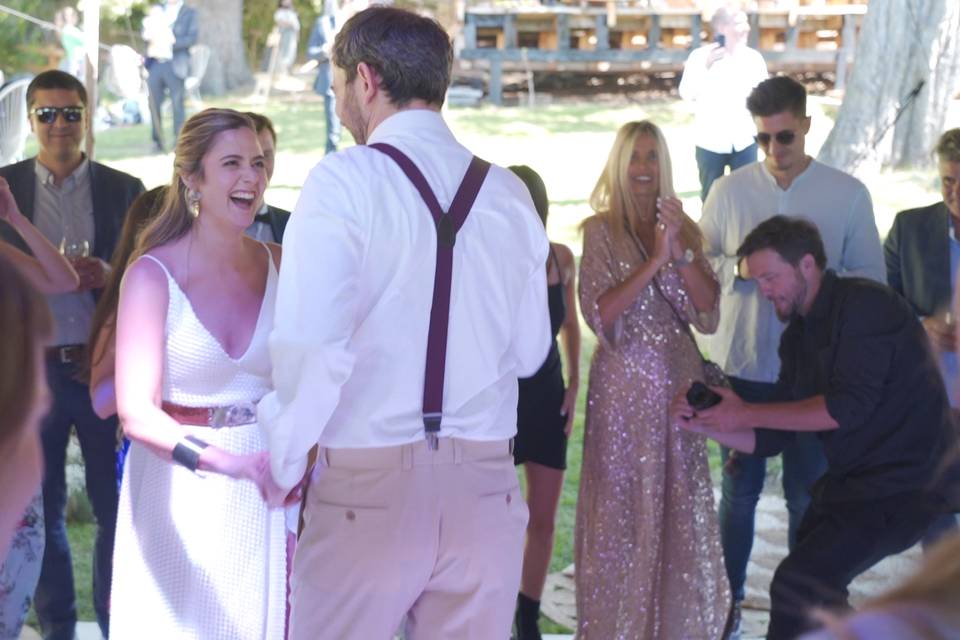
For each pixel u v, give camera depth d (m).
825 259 3.56
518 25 16.55
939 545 0.96
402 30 2.59
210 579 2.94
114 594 3.03
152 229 3.02
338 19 12.62
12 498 1.51
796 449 4.21
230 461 2.88
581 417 6.68
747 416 3.58
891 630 0.92
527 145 13.19
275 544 3.01
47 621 4.08
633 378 3.80
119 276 3.32
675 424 3.81
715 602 3.91
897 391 3.37
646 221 3.86
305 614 2.66
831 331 3.46
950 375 3.33
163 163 12.45
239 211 2.99
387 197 2.51
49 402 1.59
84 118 4.06
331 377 2.45
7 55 15.12
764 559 5.02
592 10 16.34
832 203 4.26
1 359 1.44
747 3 15.70
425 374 2.57
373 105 2.62
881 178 9.98
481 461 2.64
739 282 4.32
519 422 4.03
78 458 5.40
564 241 9.45
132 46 17.06
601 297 3.78
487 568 2.64
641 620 3.84
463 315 2.59
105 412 3.28
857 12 15.37
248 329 3.02
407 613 2.76
